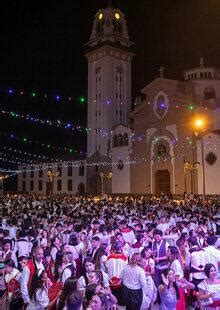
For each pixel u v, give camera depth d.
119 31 80.06
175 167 61.72
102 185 71.69
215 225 18.39
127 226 15.58
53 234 14.90
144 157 66.94
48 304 7.63
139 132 68.50
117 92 76.44
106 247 11.01
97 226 15.11
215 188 55.56
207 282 8.62
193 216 20.34
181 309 8.83
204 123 59.88
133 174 68.19
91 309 5.89
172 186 61.78
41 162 93.88
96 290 6.28
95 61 78.44
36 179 95.19
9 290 8.85
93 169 75.06
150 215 21.00
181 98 62.25
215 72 71.31
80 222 17.42
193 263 10.95
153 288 9.87
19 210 25.45
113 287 10.04
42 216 21.09
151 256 11.02
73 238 12.48
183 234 12.95
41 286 8.12
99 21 80.50
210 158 56.69
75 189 83.38
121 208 28.73
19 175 101.25
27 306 8.33
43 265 9.15
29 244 13.45
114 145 72.62
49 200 42.56
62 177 87.06
